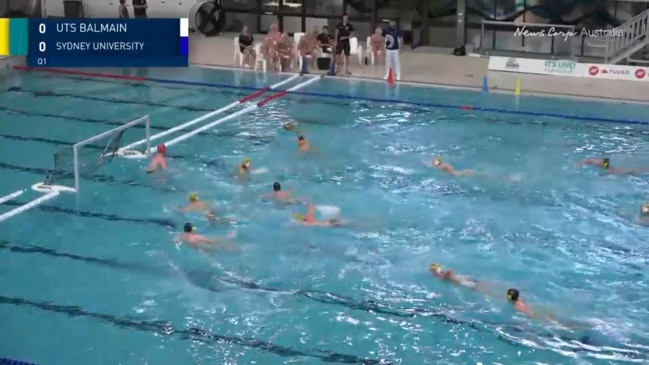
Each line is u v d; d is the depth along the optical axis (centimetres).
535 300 836
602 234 994
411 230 999
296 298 838
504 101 1605
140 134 1368
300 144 1292
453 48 2138
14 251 933
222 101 1592
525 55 2041
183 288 855
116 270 891
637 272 899
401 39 2047
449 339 767
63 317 793
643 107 1570
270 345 754
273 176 1172
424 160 1244
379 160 1244
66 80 1752
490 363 729
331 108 1542
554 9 2033
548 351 748
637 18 1836
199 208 1057
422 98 1620
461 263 916
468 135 1377
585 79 1800
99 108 1527
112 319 792
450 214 1048
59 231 987
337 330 780
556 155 1276
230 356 734
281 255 931
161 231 992
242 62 1902
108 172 1182
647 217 1040
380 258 925
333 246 954
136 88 1691
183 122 1442
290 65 1909
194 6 2248
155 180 1154
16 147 1284
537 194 1116
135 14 2203
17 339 753
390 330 781
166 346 748
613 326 790
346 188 1128
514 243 967
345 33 1803
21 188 1115
